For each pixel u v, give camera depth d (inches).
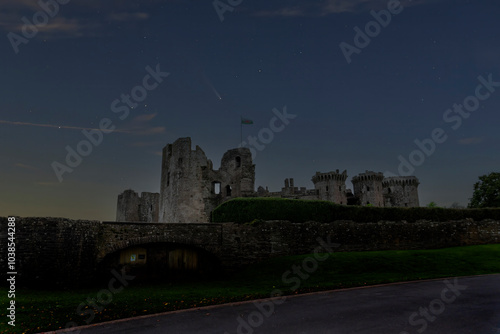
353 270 987.9
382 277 892.6
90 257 976.3
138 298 738.2
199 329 504.4
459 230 1369.3
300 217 1348.4
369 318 520.4
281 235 1216.2
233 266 1141.1
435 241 1338.6
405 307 577.9
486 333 437.4
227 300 703.1
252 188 2317.9
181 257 1139.9
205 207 2158.0
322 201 1390.3
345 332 461.7
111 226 1041.5
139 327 524.7
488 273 906.7
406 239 1317.7
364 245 1278.3
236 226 1178.6
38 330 517.7
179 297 746.2
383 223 1323.8
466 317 507.5
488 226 1401.3
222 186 2300.7
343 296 692.1
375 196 3710.6
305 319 531.5
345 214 1380.4
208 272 1147.3
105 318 583.8
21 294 743.1
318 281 888.3
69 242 907.4
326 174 3681.1
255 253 1175.6
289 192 3371.1
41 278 841.5
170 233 1100.5
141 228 1072.8
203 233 1136.2
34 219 863.1
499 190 2313.0
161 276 1104.8
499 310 539.8
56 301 692.7
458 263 1026.1
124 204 2920.8
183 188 2017.7
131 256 1089.4
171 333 489.1
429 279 851.4
